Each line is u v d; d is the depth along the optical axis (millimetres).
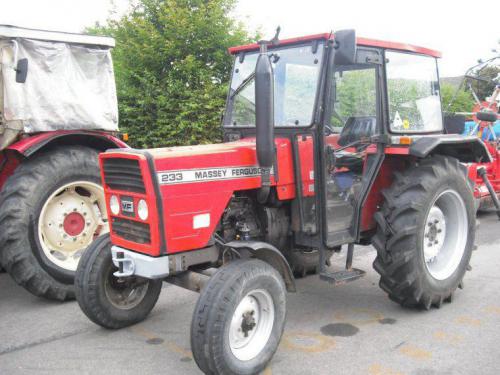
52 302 4676
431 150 4094
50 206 4699
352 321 4094
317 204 3760
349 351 3559
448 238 4570
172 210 3211
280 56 3855
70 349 3672
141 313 4102
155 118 8945
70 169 4684
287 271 3469
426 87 4574
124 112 8789
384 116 4035
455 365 3322
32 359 3518
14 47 4586
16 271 4395
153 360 3492
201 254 3447
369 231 4379
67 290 4609
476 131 7758
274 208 3852
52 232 4715
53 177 4566
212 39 9023
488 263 5598
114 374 3299
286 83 3803
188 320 4184
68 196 4824
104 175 3523
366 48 3895
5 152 4898
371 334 3836
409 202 3990
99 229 5059
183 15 8938
